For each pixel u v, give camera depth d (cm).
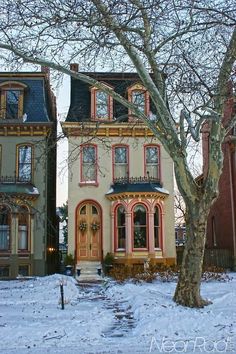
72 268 2605
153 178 2745
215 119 1198
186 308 1221
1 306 1346
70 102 2822
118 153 2784
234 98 1321
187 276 1283
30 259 2602
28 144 2719
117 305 1393
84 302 1466
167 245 2684
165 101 1363
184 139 1297
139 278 2003
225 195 3066
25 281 2216
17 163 2697
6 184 2648
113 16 1212
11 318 1132
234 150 2928
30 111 2762
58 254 3469
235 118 1310
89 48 1316
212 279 2053
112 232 2670
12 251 2577
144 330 968
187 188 1289
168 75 1361
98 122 1502
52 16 1186
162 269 2238
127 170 2761
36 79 2858
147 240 2622
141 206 2670
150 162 2788
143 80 1306
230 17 1144
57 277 2288
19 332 952
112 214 2683
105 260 2577
